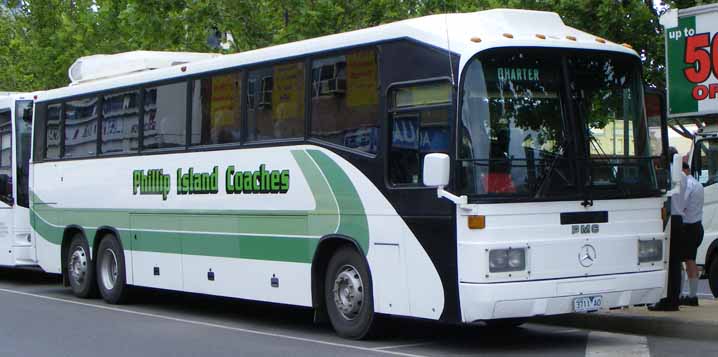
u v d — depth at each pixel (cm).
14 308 1593
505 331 1293
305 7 2039
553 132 1075
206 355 1113
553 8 1727
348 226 1180
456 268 1033
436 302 1060
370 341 1201
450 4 2038
